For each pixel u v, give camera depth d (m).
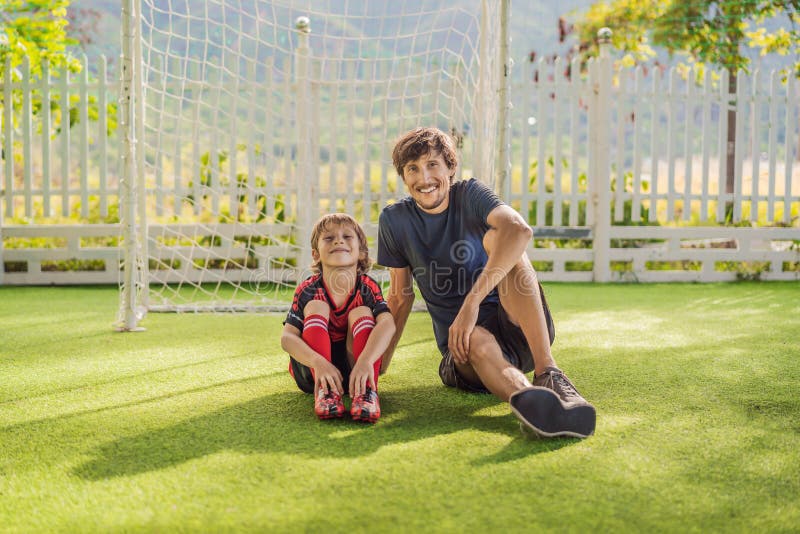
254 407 2.04
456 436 1.75
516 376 1.86
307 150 5.55
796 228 6.20
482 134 4.05
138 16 3.79
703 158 6.19
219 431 1.81
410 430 1.80
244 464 1.56
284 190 5.73
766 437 1.74
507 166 3.36
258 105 5.66
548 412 1.68
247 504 1.34
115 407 2.05
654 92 6.08
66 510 1.33
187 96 5.82
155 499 1.37
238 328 3.54
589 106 6.00
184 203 6.09
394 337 2.30
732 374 2.44
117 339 3.21
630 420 1.88
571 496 1.37
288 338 2.05
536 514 1.29
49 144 5.71
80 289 5.44
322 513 1.29
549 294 5.07
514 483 1.43
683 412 1.96
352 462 1.56
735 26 8.77
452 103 4.86
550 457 1.59
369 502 1.34
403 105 5.34
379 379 2.40
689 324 3.62
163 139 5.70
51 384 2.34
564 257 6.09
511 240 1.88
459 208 2.06
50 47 6.66
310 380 2.10
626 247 6.37
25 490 1.43
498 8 3.71
